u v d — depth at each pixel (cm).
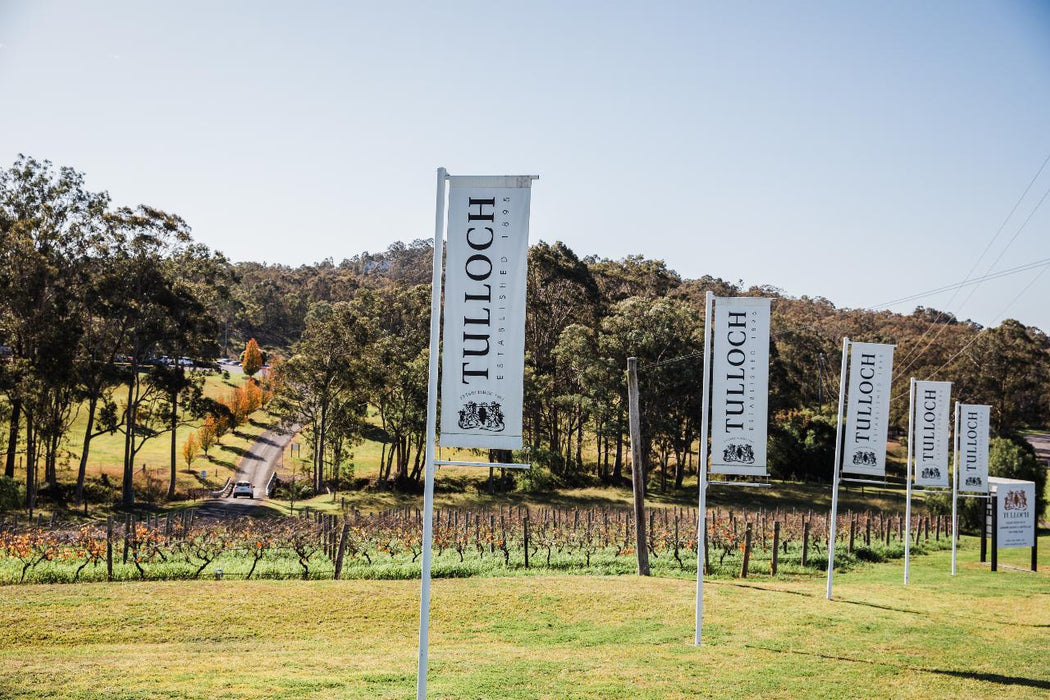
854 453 1845
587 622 1557
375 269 19938
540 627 1517
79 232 5147
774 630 1495
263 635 1415
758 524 3186
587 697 1066
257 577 2012
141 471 5900
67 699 996
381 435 8038
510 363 957
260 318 12794
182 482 5822
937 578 2294
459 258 966
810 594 1908
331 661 1237
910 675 1196
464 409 959
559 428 7469
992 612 1709
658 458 7212
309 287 14488
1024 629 1532
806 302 12194
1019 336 8212
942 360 8600
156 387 5306
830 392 8756
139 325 5275
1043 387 8662
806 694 1098
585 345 6331
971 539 3559
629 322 6269
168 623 1443
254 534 2467
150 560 2153
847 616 1628
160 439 7331
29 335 4700
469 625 1524
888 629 1514
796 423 6969
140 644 1332
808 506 5472
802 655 1312
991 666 1252
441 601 1675
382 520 2845
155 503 5194
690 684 1132
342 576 2052
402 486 5984
